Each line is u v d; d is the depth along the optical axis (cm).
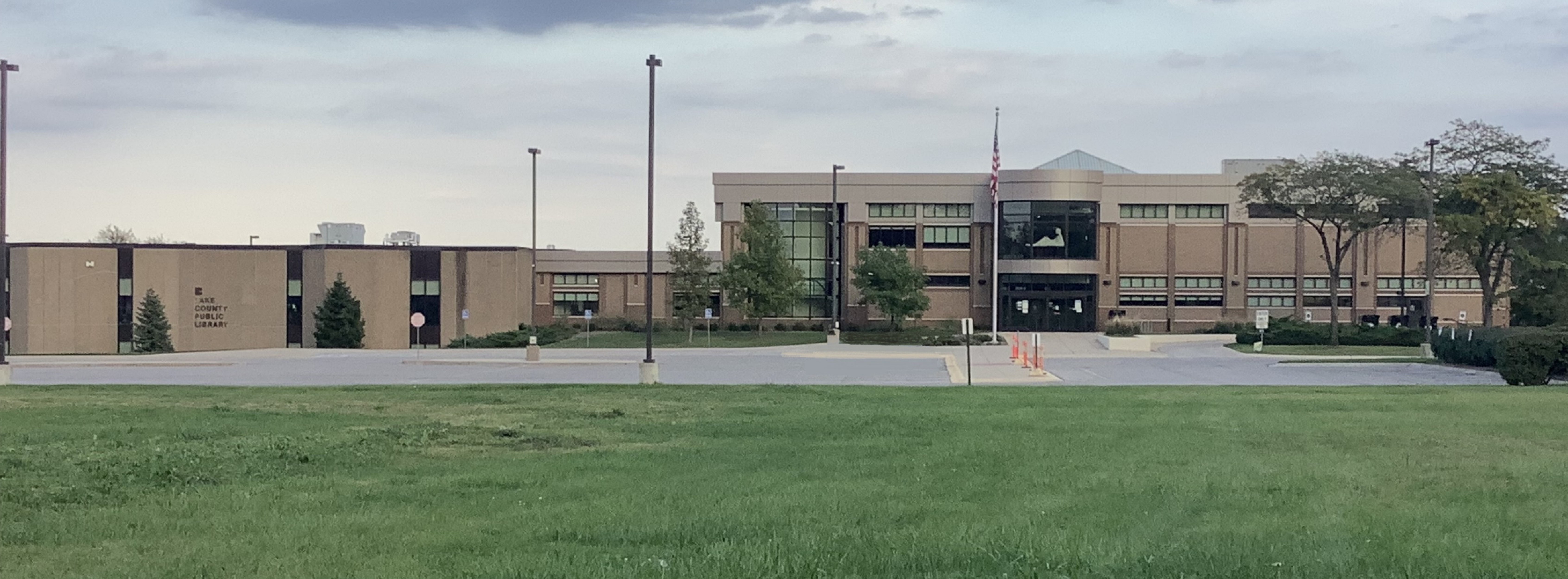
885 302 7569
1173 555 920
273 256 7450
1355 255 8188
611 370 4475
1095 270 8156
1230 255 8225
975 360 5241
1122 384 3666
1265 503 1171
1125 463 1475
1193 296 8256
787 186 8412
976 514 1120
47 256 7088
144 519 1125
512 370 4500
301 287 7462
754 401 2511
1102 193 8256
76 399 2578
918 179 8344
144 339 7031
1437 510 1118
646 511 1150
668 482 1355
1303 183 6388
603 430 1933
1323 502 1173
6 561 935
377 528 1073
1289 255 8231
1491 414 2089
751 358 5519
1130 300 8269
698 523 1075
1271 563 891
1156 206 8281
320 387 2984
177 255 7275
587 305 8444
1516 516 1085
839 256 8444
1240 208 8206
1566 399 2439
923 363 5000
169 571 892
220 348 7356
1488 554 920
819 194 8400
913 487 1299
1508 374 3369
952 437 1797
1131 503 1171
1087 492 1248
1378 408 2258
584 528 1061
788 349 6278
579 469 1473
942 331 7538
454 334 7475
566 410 2295
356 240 7925
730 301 7431
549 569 878
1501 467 1409
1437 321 6806
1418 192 6234
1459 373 4284
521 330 7481
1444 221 5900
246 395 2705
